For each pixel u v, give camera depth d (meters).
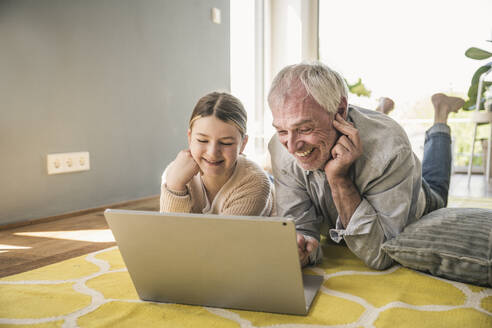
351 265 1.20
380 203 1.10
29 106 1.95
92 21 2.25
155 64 2.69
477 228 1.08
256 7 3.84
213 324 0.80
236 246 0.77
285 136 0.99
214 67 3.23
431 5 3.93
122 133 2.47
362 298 0.93
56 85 2.07
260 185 1.19
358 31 4.05
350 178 1.11
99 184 2.33
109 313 0.86
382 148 1.06
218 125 1.04
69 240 1.57
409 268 1.14
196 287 0.87
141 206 2.38
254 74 3.89
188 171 1.11
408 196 1.10
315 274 1.11
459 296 0.94
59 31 2.07
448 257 1.01
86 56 2.22
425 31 3.97
